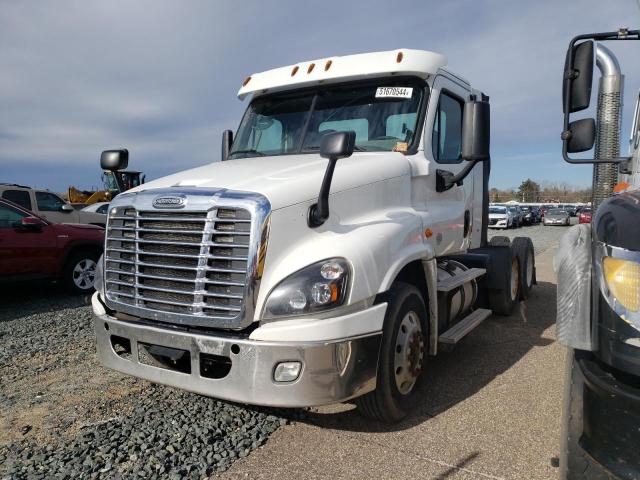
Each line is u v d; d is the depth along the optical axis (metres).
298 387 2.93
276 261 3.08
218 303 3.13
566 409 2.23
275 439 3.47
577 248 2.29
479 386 4.40
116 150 4.32
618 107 3.11
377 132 4.42
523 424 3.67
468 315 5.26
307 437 3.50
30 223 7.96
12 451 3.36
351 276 3.11
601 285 2.00
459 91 4.99
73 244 8.48
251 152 4.90
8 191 12.02
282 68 4.95
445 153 4.78
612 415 1.91
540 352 5.39
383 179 3.83
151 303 3.43
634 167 2.95
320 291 2.98
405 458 3.22
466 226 5.21
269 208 3.04
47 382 4.62
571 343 2.16
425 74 4.38
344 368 3.04
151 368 3.36
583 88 2.84
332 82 4.71
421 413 3.86
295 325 2.96
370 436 3.51
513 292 7.33
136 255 3.47
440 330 4.41
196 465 3.13
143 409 3.97
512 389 4.33
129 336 3.46
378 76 4.54
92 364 5.12
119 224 3.63
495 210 36.09
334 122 4.59
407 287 3.67
